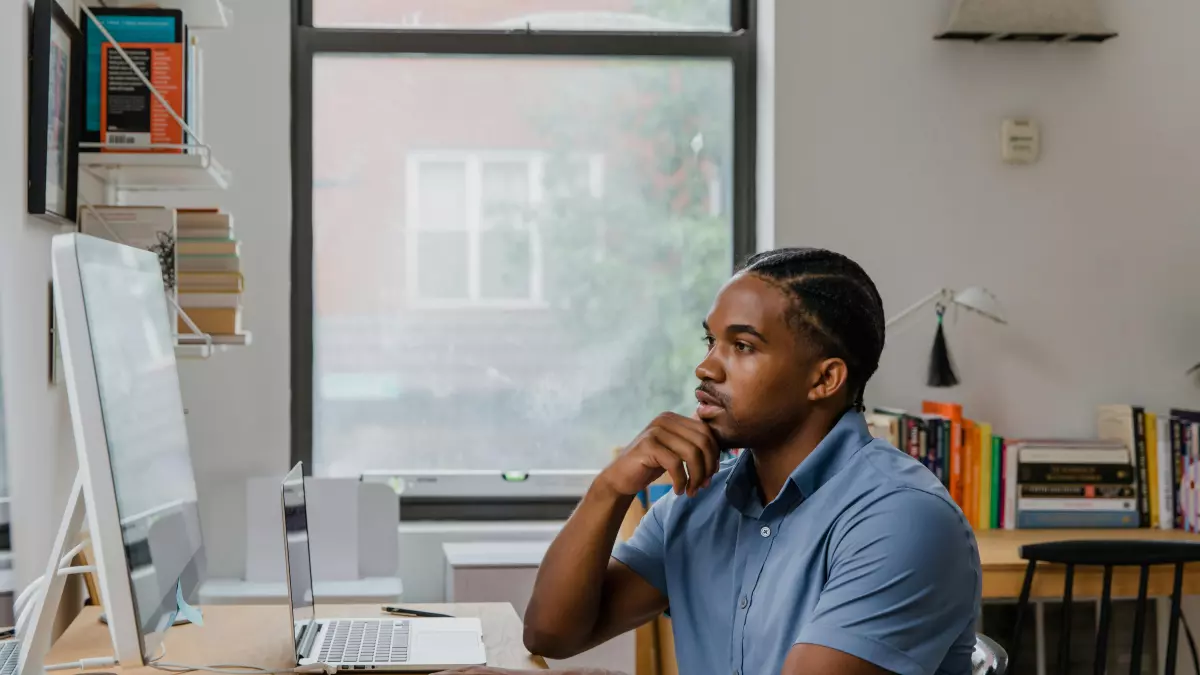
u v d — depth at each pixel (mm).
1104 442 3086
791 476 1218
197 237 2469
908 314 3232
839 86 3219
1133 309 3299
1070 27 3146
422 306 3293
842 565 1153
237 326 2494
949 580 1130
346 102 3258
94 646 1647
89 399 1234
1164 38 3301
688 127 3361
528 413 3326
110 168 2387
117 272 1441
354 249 3262
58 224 2104
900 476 1187
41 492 1951
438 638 1715
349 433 3264
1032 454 3033
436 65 3291
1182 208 3314
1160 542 2426
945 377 3113
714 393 1252
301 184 3225
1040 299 3271
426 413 3293
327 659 1570
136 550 1302
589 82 3338
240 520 3072
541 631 1391
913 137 3240
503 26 3307
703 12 3371
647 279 3361
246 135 3094
